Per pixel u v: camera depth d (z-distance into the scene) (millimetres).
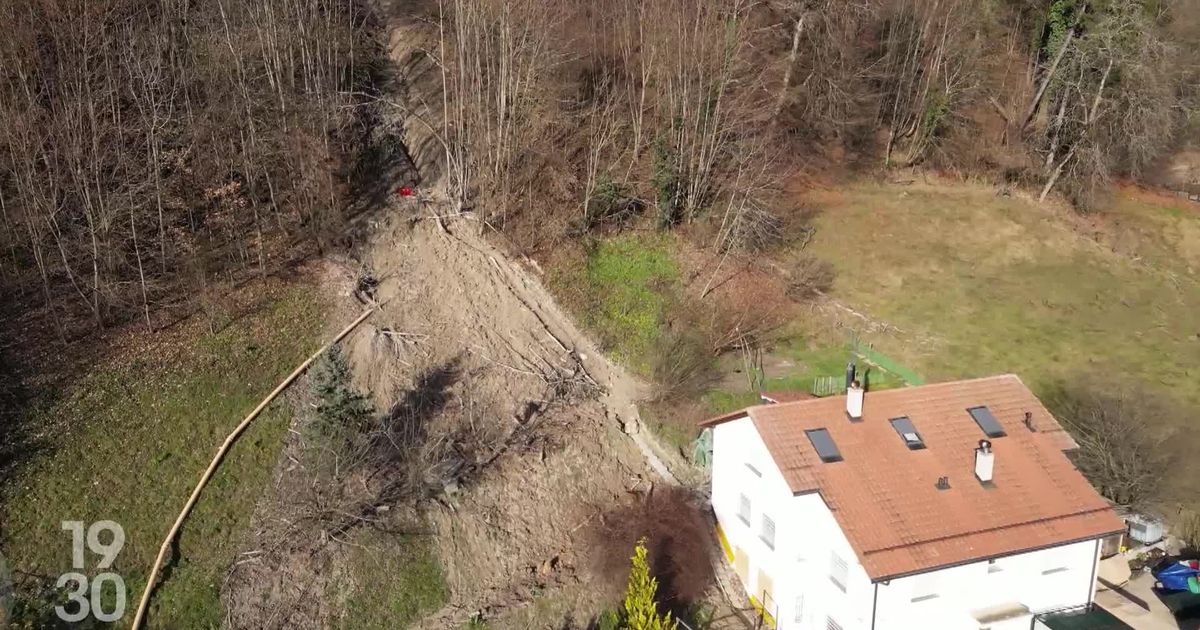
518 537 29969
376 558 28172
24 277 33750
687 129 43250
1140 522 30938
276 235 38625
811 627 26188
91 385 30906
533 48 41281
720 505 30656
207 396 31562
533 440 32781
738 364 37219
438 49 49062
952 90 50688
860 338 39250
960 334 39844
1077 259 46281
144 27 40375
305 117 40500
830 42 49656
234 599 26453
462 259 39344
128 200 35312
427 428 32094
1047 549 24297
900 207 49312
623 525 30281
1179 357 39031
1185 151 55031
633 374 36156
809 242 45594
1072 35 48656
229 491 29000
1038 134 51812
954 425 26922
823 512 24875
